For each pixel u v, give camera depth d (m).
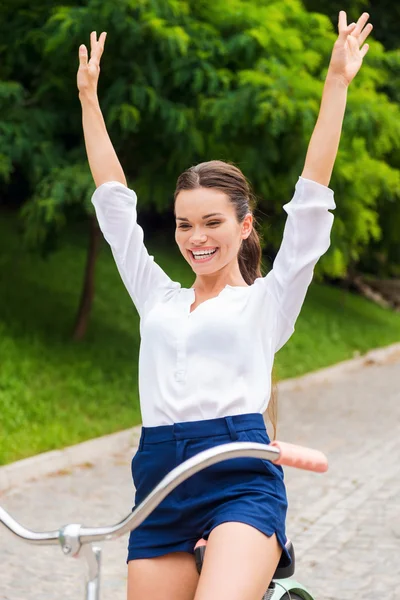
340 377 17.92
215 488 3.28
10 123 13.02
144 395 3.48
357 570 6.83
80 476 9.76
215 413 3.34
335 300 24.59
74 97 13.66
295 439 11.84
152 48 12.74
